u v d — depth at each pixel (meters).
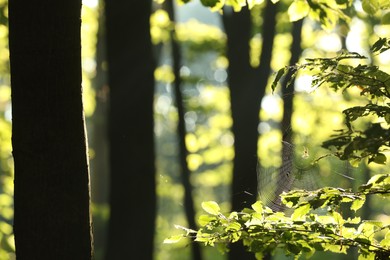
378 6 6.61
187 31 19.48
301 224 5.93
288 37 18.31
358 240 5.90
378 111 5.46
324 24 7.58
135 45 12.54
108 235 12.75
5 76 19.84
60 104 5.01
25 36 4.97
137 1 12.45
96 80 25.02
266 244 5.94
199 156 20.52
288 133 7.09
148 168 12.71
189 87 22.39
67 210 5.02
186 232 6.59
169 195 26.52
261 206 6.04
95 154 34.38
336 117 18.00
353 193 5.79
